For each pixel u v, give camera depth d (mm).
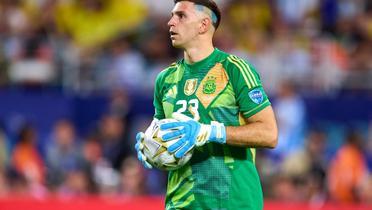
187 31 18797
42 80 46281
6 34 48156
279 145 42312
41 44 47406
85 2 50812
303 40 47656
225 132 18141
